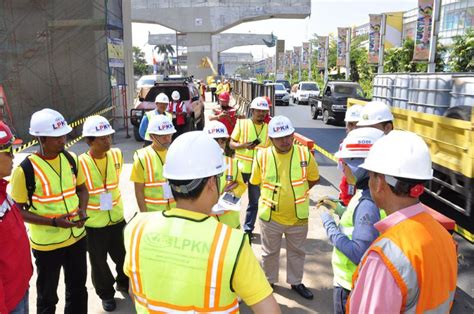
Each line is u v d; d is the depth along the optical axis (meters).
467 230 4.27
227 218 3.70
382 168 1.65
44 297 3.16
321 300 4.02
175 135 11.85
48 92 12.78
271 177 3.83
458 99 4.70
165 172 1.62
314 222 6.09
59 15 12.57
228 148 5.82
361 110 4.15
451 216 4.61
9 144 2.33
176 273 1.51
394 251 1.52
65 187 3.11
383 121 3.65
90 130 3.55
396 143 1.66
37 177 2.97
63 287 4.26
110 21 13.39
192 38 52.22
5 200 2.40
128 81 16.58
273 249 4.01
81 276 3.31
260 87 13.00
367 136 2.34
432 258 1.53
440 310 1.56
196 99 13.81
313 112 20.77
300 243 3.97
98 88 13.30
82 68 13.05
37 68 12.59
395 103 6.44
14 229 2.41
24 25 12.30
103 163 3.70
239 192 3.90
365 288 1.57
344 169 2.73
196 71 52.78
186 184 1.57
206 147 1.60
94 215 3.65
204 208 1.63
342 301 2.54
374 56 24.08
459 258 4.48
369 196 2.27
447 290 1.58
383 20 22.20
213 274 1.47
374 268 1.55
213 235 1.53
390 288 1.50
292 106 28.50
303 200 3.83
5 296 2.36
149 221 1.65
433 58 14.71
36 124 2.96
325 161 10.23
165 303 1.53
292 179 3.78
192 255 1.50
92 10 12.78
